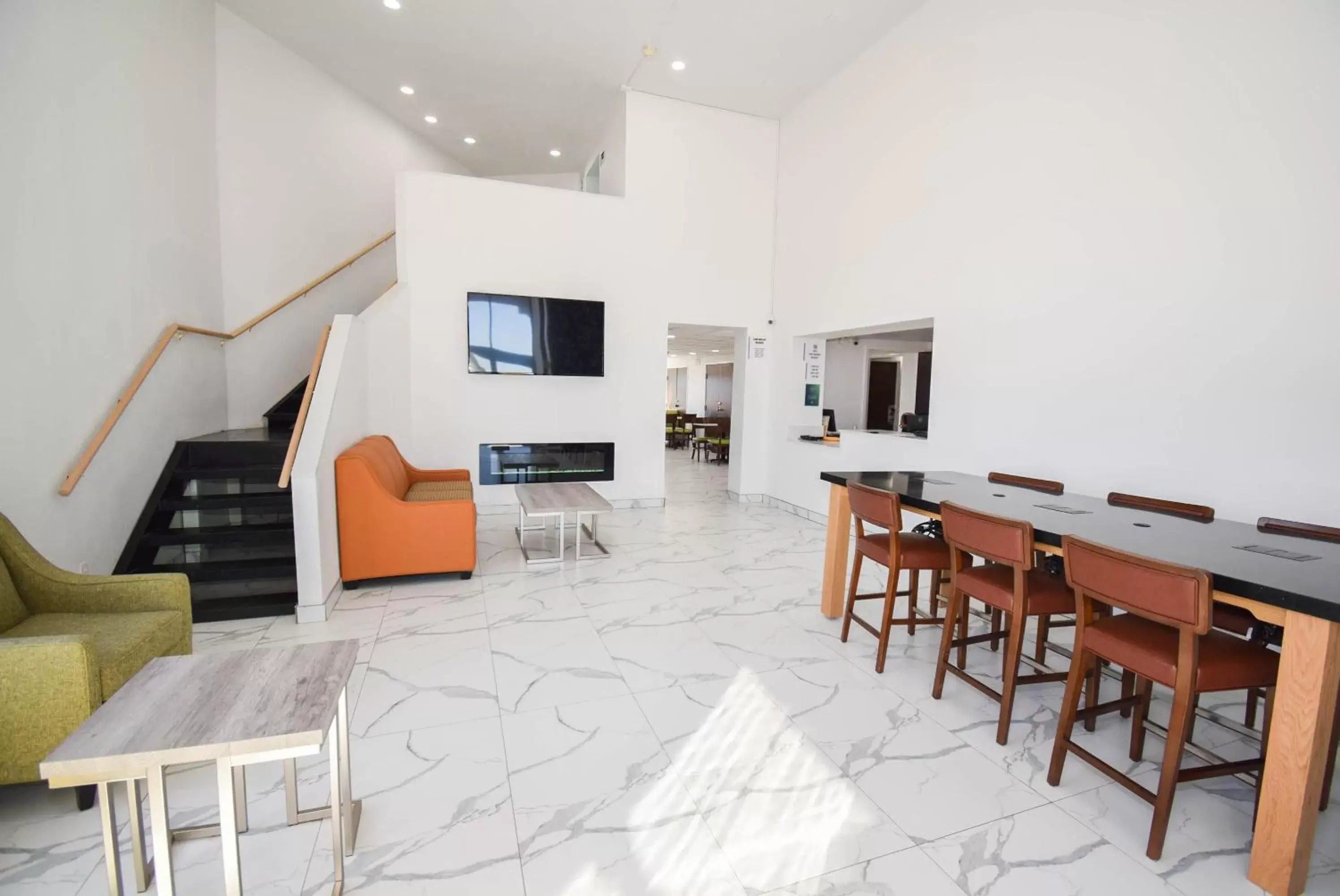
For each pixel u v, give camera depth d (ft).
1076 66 11.78
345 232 21.77
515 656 9.91
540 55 19.13
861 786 6.75
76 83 10.98
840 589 11.79
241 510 13.64
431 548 13.26
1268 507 9.11
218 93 16.93
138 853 5.10
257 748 4.04
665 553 16.48
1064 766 7.25
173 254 14.58
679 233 22.15
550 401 21.07
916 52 16.10
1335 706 5.65
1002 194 13.48
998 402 13.64
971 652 10.55
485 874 5.41
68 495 10.48
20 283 9.48
